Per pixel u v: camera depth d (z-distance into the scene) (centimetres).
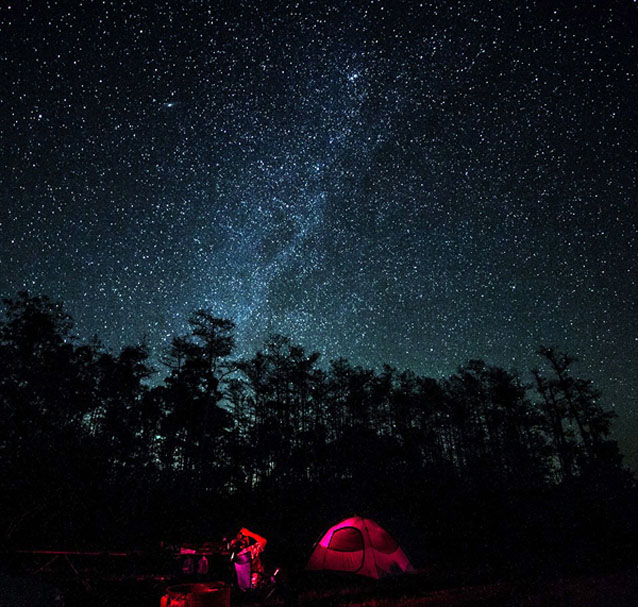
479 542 1538
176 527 1777
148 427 3069
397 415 3884
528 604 772
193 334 3231
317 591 880
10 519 1207
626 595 784
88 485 1533
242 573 857
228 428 3294
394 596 845
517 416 3769
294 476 3145
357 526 1120
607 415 3572
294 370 3691
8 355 2473
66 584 862
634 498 2241
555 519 1811
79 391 2708
